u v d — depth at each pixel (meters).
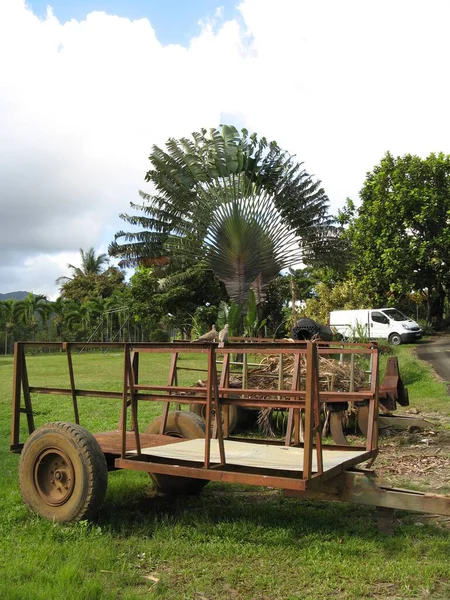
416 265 37.53
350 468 5.13
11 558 4.34
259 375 9.92
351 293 34.91
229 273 26.69
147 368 22.86
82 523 4.94
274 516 5.41
